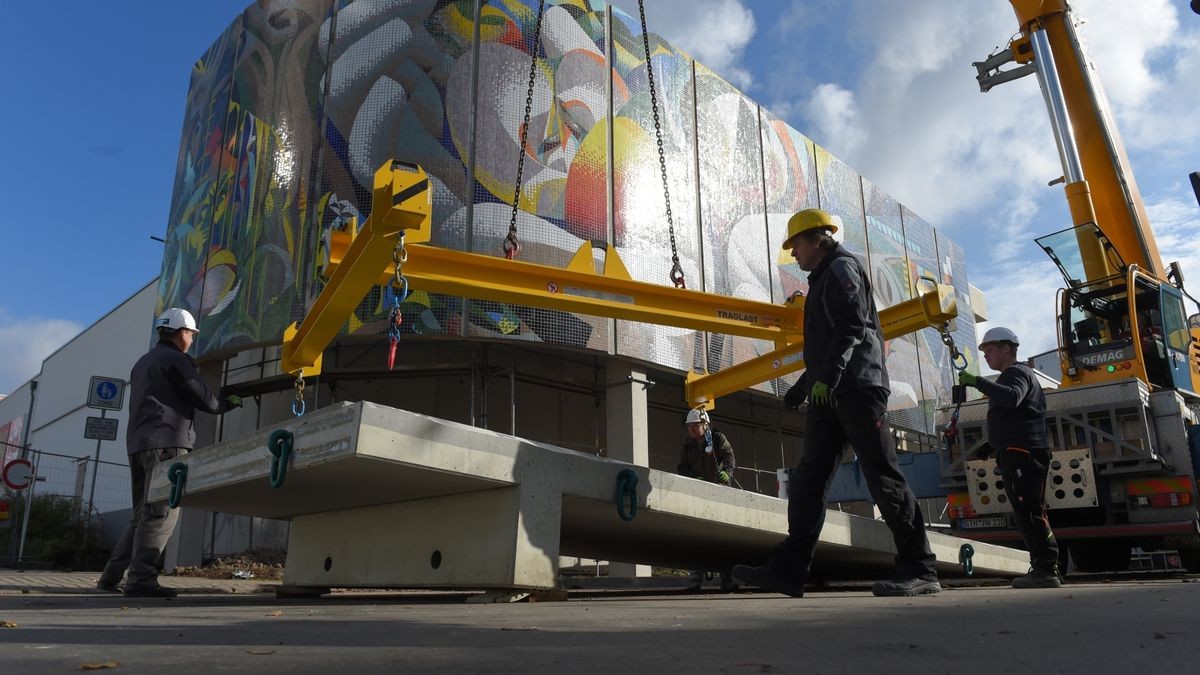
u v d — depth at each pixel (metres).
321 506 4.63
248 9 14.14
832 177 19.06
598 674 1.15
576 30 13.65
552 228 12.52
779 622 2.11
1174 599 2.85
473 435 3.51
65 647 1.53
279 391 13.64
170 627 2.09
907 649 1.45
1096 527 7.57
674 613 2.57
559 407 14.78
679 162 14.69
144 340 21.23
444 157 12.27
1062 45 10.77
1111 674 1.12
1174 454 7.51
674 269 5.90
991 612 2.41
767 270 16.03
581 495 3.87
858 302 3.71
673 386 16.72
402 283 3.81
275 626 2.11
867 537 5.27
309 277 12.07
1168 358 8.79
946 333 5.14
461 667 1.23
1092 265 9.33
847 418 3.79
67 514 16.91
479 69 12.77
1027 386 5.16
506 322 11.89
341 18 13.07
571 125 13.15
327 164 12.37
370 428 3.21
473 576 3.70
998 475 7.97
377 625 2.12
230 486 4.07
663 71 14.92
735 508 4.66
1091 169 10.40
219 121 13.98
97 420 15.34
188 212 14.16
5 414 33.41
